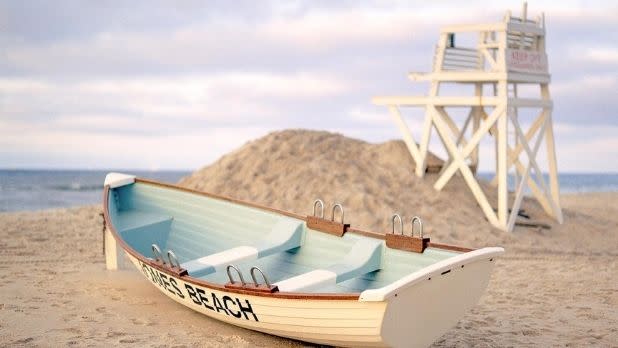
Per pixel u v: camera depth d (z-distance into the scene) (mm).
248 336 7793
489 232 14672
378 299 5949
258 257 8594
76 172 90125
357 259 8039
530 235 15148
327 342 6879
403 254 7879
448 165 16672
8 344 7273
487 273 6812
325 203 15102
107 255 11094
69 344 7324
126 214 11062
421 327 6438
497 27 14969
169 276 8117
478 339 7945
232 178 16625
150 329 7945
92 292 9602
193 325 8156
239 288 7223
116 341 7461
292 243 9008
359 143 17984
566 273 11766
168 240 10648
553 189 16969
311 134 18141
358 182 15844
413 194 15680
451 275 6406
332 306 6406
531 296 10039
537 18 16078
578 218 17562
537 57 15867
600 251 14438
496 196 16844
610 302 9688
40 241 14023
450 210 15289
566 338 8000
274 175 16438
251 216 9797
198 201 10500
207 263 8211
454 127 16906
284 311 6895
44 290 9672
